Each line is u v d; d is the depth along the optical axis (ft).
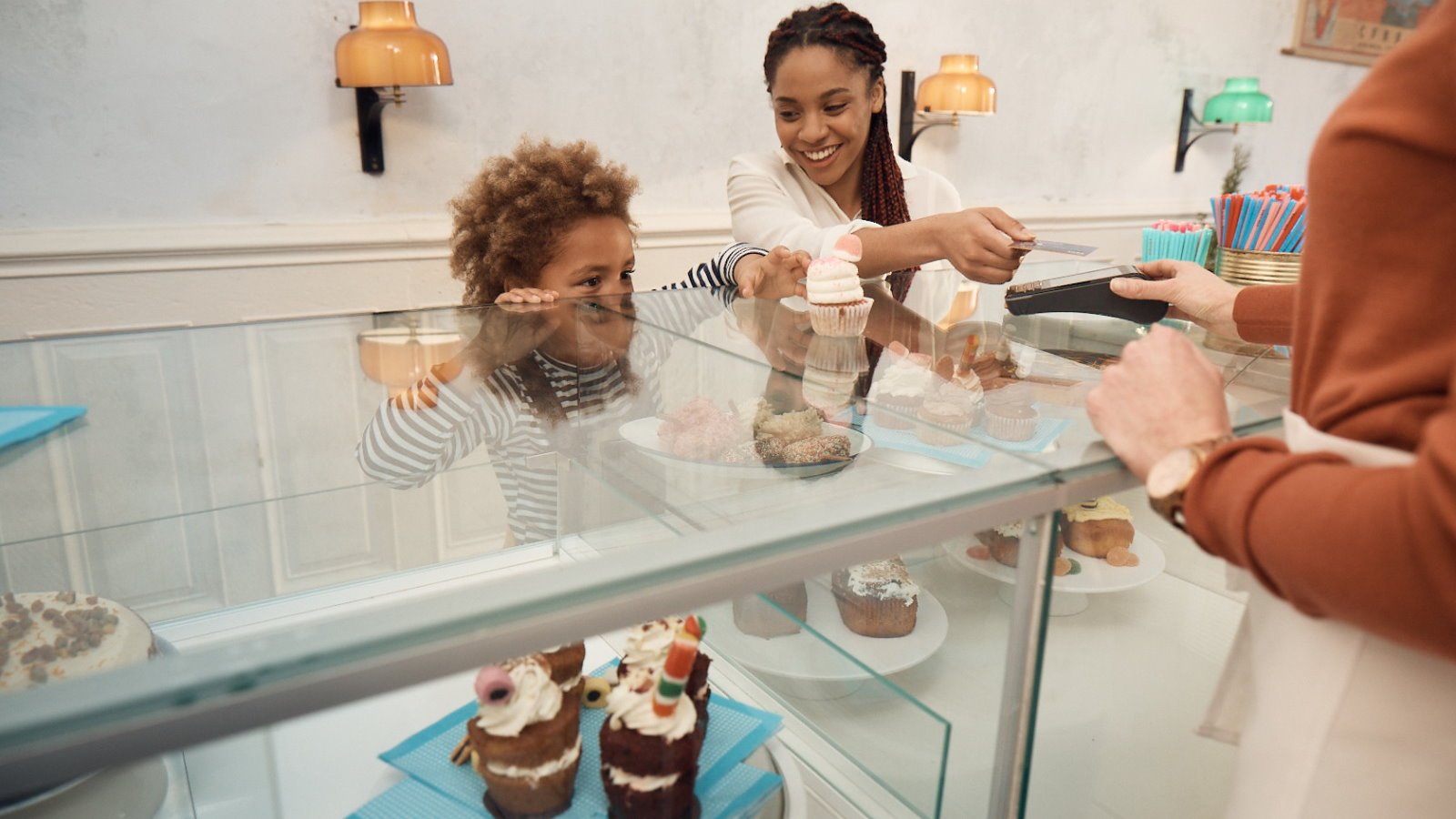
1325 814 1.73
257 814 2.02
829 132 6.18
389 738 2.35
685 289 4.15
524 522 2.38
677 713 2.21
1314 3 14.26
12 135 7.02
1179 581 2.78
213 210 7.88
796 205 6.51
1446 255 1.47
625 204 4.82
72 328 7.47
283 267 8.13
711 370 2.84
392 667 1.40
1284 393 2.40
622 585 1.56
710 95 9.91
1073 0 11.91
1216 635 2.77
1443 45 1.42
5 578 1.95
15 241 7.07
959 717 2.25
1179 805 2.57
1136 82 12.88
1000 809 2.28
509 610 1.47
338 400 2.72
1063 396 2.50
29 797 1.77
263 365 2.93
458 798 2.19
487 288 4.90
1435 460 1.26
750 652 2.56
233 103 7.76
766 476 2.11
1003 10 11.41
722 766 2.35
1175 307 3.42
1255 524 1.56
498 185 4.70
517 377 2.85
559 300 3.86
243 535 2.21
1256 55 14.02
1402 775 1.65
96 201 7.43
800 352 3.04
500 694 2.15
